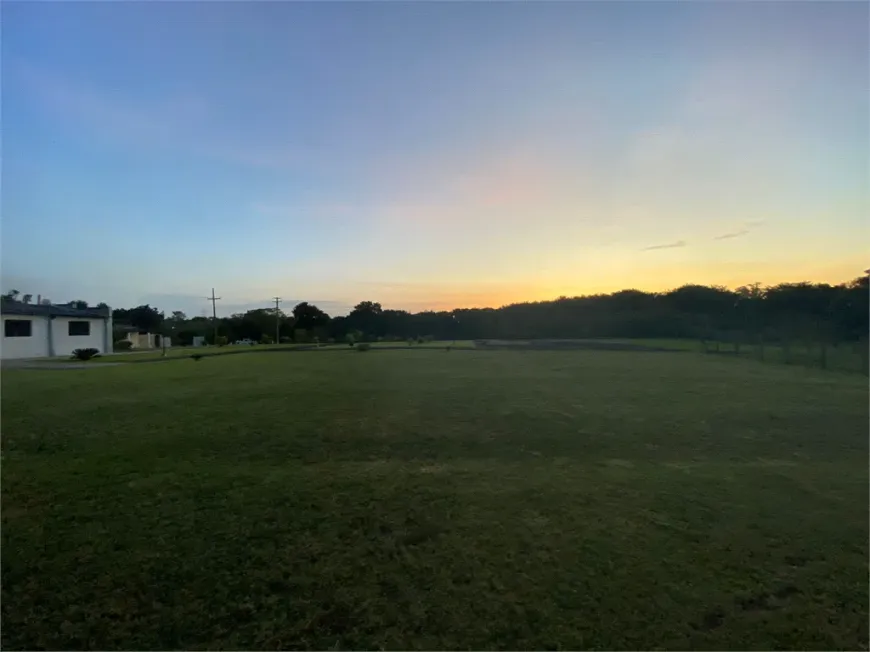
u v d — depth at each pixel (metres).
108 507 4.01
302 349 30.33
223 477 4.78
